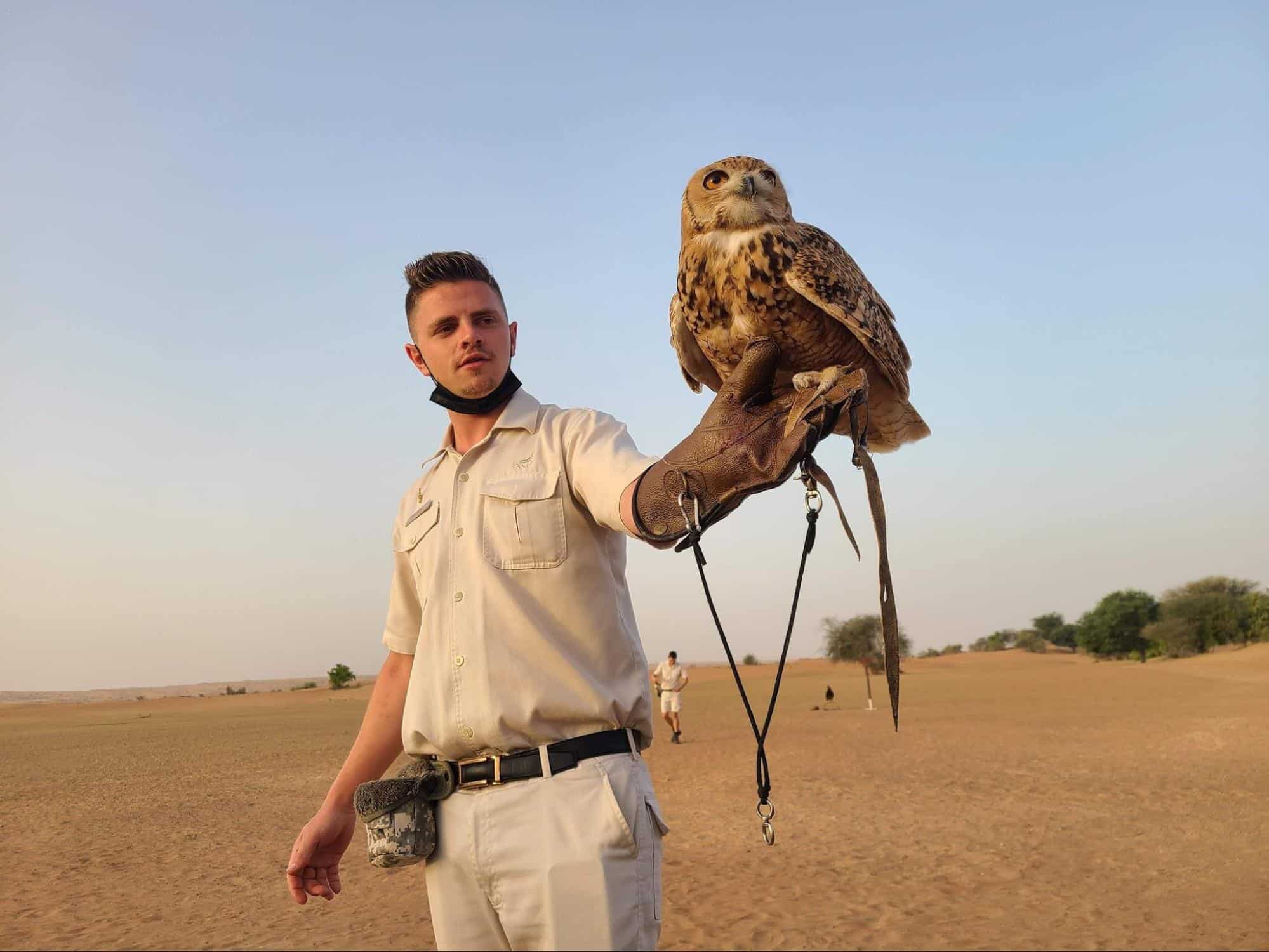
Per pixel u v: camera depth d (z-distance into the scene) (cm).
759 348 210
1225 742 1536
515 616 236
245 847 933
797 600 217
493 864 230
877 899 660
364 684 8994
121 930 638
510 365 271
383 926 634
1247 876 694
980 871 734
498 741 233
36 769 1692
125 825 1066
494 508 244
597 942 220
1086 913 611
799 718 2523
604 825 225
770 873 743
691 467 205
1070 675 5825
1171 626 8394
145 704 6488
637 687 244
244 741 2322
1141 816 941
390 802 240
